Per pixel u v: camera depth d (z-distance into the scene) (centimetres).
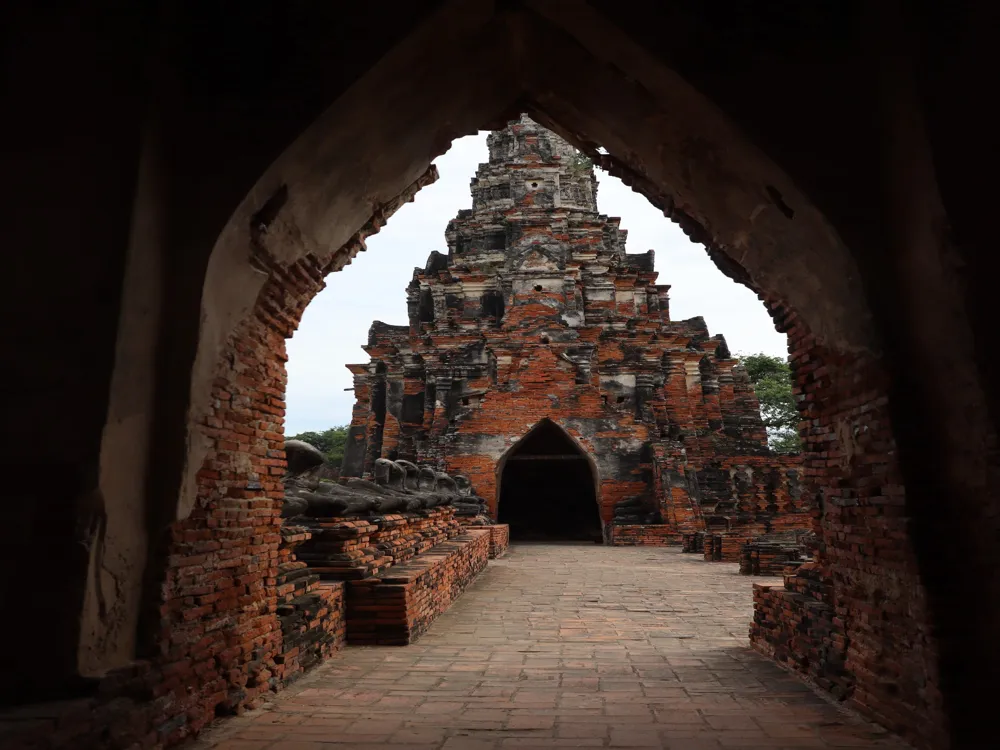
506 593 1291
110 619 443
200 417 518
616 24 545
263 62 547
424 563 1009
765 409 4341
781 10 544
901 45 486
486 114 732
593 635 903
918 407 508
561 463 3334
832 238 532
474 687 652
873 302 517
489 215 3678
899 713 511
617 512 2564
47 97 483
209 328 527
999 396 439
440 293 3481
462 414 2686
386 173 684
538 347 2742
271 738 507
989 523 451
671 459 2544
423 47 570
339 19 550
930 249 477
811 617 670
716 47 541
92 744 398
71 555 424
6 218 466
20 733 354
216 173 528
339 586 821
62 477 433
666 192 712
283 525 757
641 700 611
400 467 1333
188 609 502
